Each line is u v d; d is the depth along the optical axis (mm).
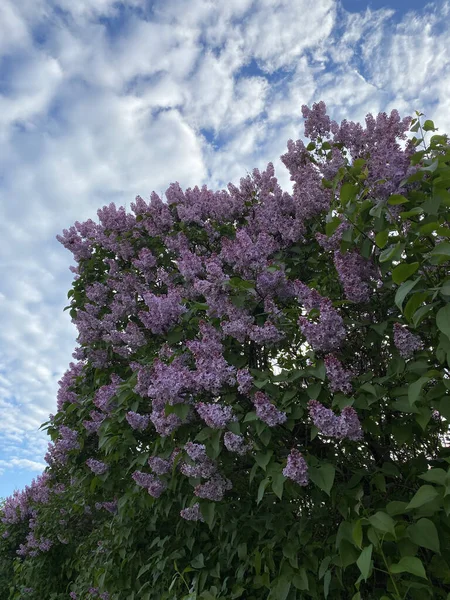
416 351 2691
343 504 2666
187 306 4379
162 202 5566
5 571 9570
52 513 7598
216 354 3074
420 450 3008
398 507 2166
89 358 5500
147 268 5305
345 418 2469
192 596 3021
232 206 5223
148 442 4336
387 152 2729
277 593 2775
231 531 3449
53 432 5645
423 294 2070
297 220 4062
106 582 4406
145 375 3588
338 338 2746
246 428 3035
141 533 4414
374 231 2850
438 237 2703
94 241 6164
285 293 3477
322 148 4215
